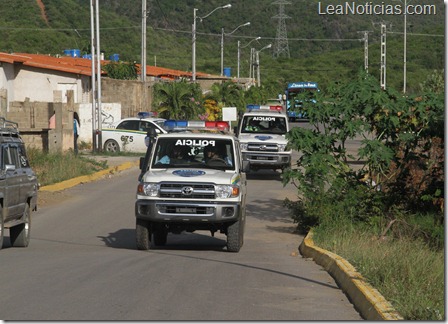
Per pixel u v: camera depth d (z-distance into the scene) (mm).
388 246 16781
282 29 166625
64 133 41406
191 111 61750
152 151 19141
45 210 26844
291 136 22281
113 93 63469
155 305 11688
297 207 22859
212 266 15977
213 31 161125
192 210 17922
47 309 11266
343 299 12711
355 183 22141
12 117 41375
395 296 11570
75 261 16312
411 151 22031
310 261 17406
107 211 26828
